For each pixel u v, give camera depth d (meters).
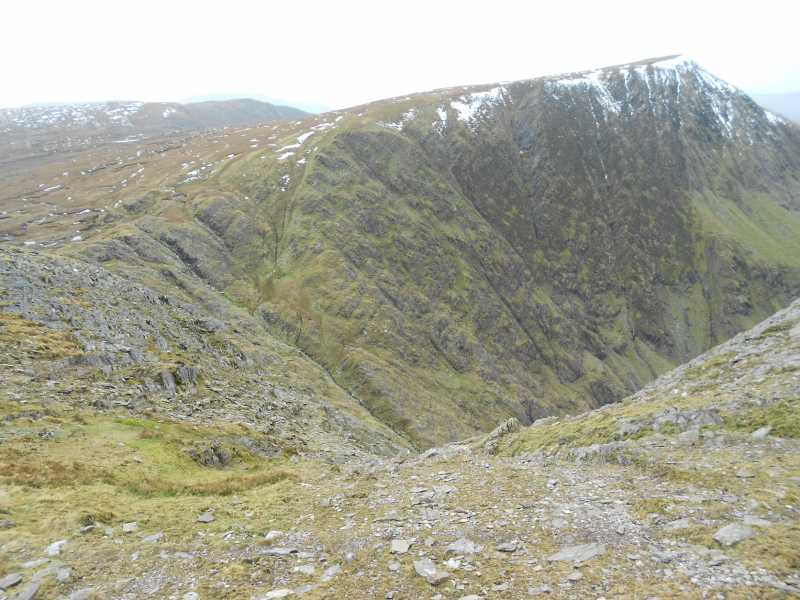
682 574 11.03
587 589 10.99
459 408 141.12
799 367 22.77
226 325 101.94
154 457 25.80
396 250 185.00
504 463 23.83
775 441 18.06
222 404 44.34
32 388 30.94
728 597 9.91
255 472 28.23
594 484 18.06
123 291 62.19
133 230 137.62
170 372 43.12
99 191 191.62
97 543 15.13
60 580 12.83
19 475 19.36
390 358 142.88
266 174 195.00
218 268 150.62
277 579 13.08
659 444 20.41
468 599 11.21
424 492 19.88
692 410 21.84
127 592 12.51
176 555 14.56
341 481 24.20
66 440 24.94
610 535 13.55
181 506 19.34
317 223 175.38
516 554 13.22
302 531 16.47
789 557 11.03
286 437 42.16
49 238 133.75
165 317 62.94
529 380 178.88
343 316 149.50
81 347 40.47
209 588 12.59
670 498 15.34
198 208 169.50
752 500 14.12
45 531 15.64
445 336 169.38
